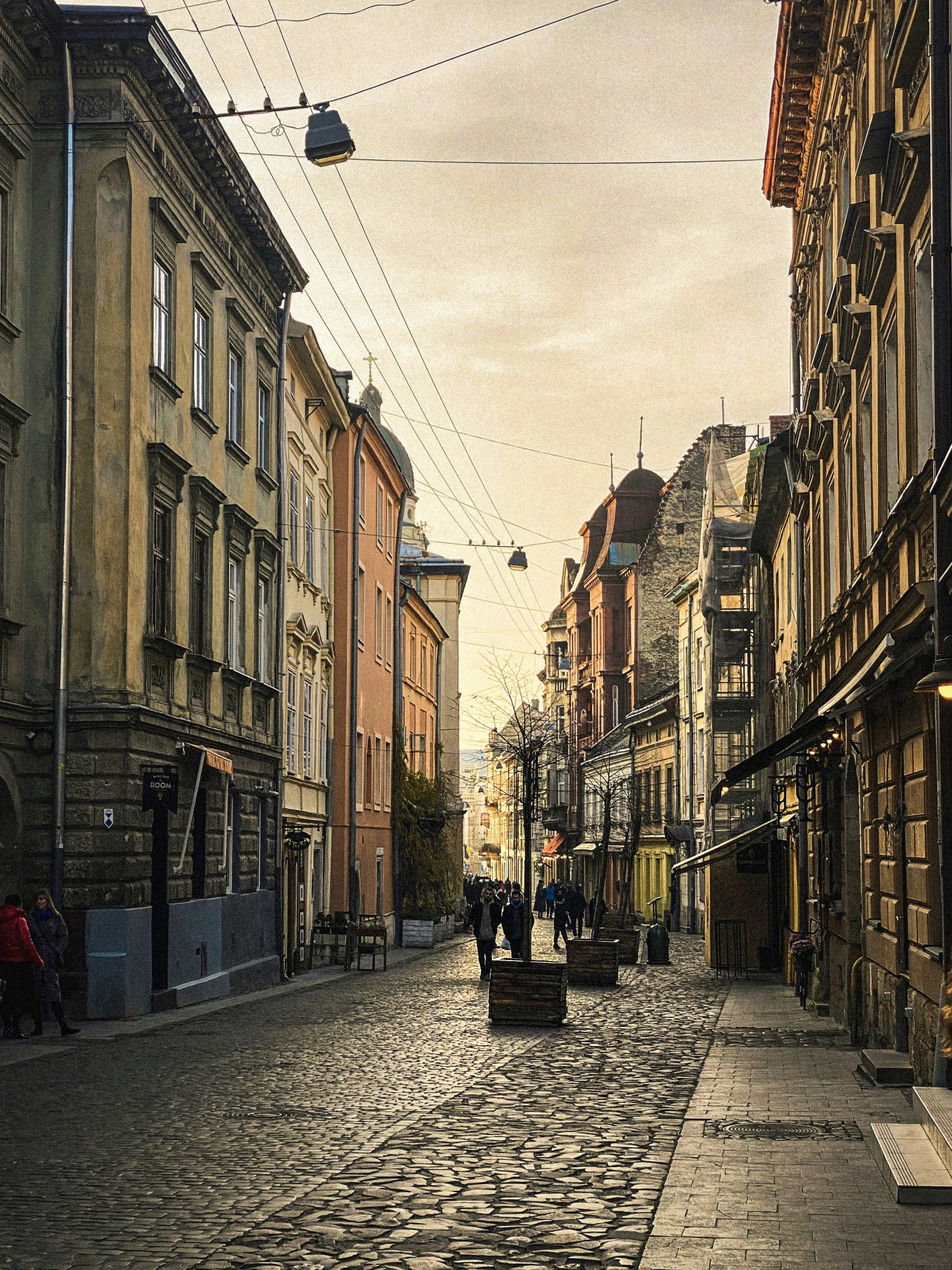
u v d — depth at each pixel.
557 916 48.56
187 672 25.16
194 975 25.02
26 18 21.05
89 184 22.16
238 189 27.61
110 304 22.12
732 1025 21.69
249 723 29.66
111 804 21.33
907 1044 15.20
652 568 75.50
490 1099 13.65
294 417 36.81
